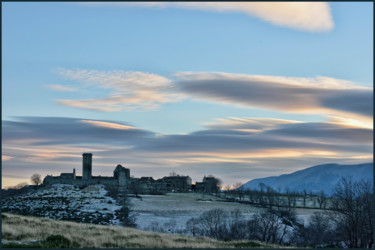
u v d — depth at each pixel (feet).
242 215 453.58
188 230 336.29
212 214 370.32
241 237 284.20
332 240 275.18
